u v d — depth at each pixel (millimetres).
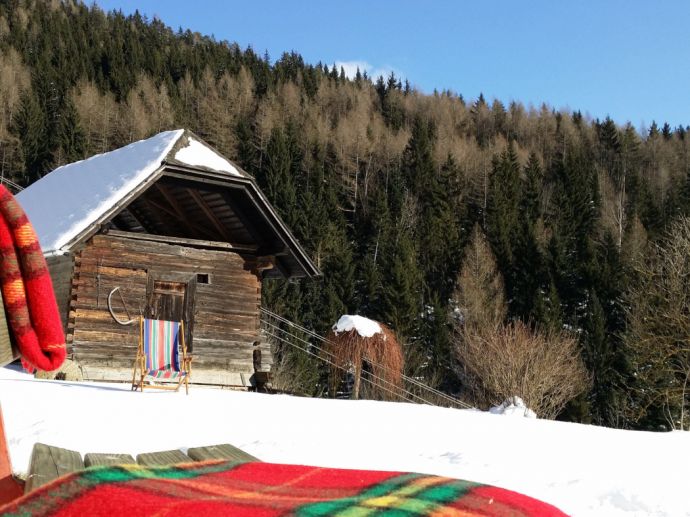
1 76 64125
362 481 1501
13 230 1307
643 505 4711
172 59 86750
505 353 29391
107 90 72062
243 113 76562
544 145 88062
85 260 14609
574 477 5375
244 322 16266
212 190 15516
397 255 45062
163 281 15414
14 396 8656
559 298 42375
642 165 81062
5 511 1159
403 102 94875
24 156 55375
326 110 87000
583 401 31703
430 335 39688
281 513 1186
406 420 8477
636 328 25469
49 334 1332
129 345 14734
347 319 25094
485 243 48250
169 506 1171
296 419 7992
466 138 88000
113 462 2678
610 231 51438
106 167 16172
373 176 69250
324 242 49375
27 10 91250
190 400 9555
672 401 25312
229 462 1645
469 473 5422
